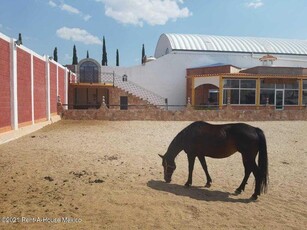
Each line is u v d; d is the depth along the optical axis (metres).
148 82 38.41
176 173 9.19
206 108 31.53
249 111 26.55
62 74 28.77
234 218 5.82
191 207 6.29
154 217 5.67
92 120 24.48
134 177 8.40
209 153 7.50
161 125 22.42
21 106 16.45
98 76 35.94
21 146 12.45
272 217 5.94
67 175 8.23
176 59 39.00
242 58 40.84
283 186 8.16
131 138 16.34
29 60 17.91
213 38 44.53
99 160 10.27
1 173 8.16
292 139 17.69
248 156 6.99
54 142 13.88
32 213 5.61
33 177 7.92
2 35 13.97
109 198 6.56
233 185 8.14
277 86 31.55
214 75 30.45
